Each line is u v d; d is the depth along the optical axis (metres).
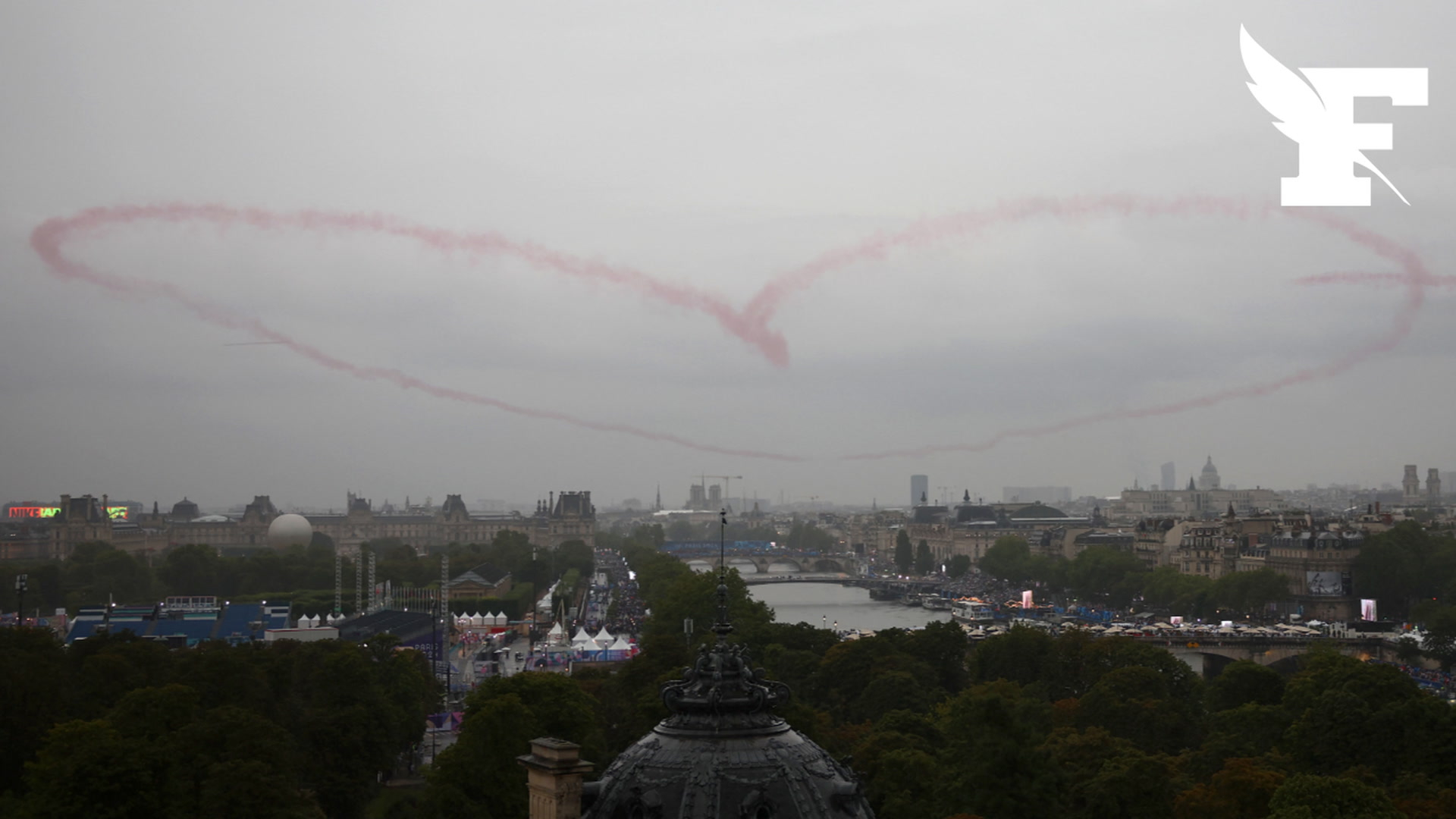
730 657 59.44
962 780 197.88
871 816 58.25
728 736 56.88
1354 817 177.00
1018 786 195.12
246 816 188.12
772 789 54.72
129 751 188.25
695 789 54.47
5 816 182.50
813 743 60.00
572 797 59.81
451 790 197.25
